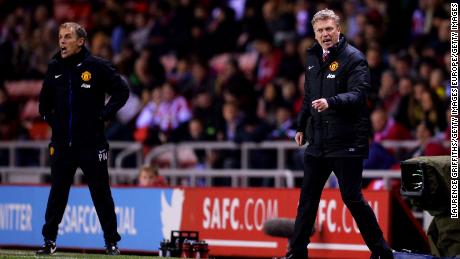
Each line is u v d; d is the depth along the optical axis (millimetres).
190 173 53125
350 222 41938
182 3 72438
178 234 44875
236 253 44562
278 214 43750
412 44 59781
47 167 61094
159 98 64000
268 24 67375
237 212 44781
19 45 79500
